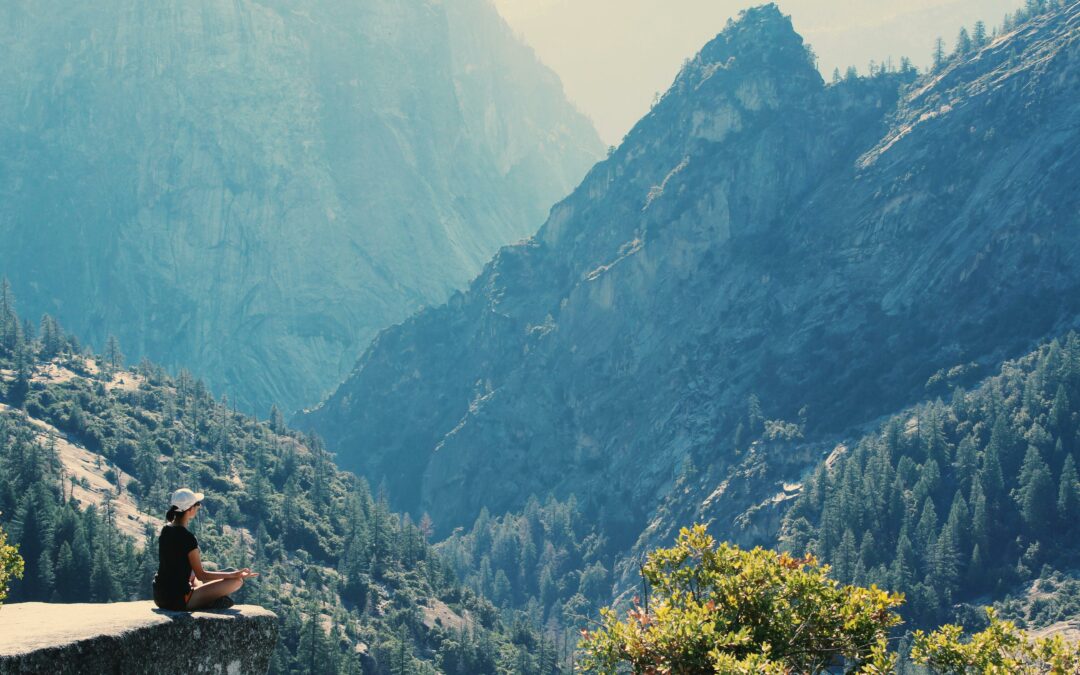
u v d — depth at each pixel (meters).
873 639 19.25
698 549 20.81
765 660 17.33
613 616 19.62
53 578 164.25
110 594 163.88
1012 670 18.28
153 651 12.92
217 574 14.96
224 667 13.98
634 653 18.69
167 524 14.78
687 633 18.25
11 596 161.38
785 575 19.75
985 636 18.92
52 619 12.84
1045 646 18.19
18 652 11.24
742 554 20.52
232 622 14.16
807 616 19.33
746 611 19.41
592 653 19.11
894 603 19.67
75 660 11.84
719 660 17.28
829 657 19.34
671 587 20.66
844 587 19.69
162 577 14.48
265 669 14.62
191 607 14.61
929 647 19.28
